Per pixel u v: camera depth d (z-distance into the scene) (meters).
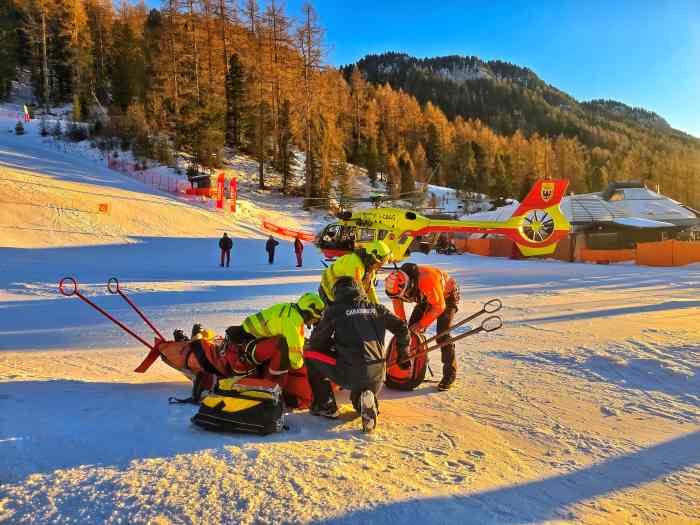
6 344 7.28
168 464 2.96
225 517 2.36
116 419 3.78
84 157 46.66
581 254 31.77
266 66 62.50
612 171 111.94
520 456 3.41
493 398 4.82
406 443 3.60
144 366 4.75
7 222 25.17
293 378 4.46
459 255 38.69
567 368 5.89
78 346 7.20
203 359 4.43
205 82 62.81
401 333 4.35
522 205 24.38
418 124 108.50
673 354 6.39
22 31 77.50
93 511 2.39
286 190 52.91
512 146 112.00
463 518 2.47
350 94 88.88
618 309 10.77
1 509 2.38
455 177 92.25
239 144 63.03
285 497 2.59
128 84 62.66
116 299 12.38
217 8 66.12
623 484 3.00
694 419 4.21
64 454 3.05
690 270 23.61
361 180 72.62
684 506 2.73
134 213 31.61
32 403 4.09
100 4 81.62
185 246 28.06
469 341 7.52
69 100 74.31
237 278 18.72
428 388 5.22
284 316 4.17
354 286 4.31
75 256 22.75
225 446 3.29
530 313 10.28
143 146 48.94
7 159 36.06
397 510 2.50
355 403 4.13
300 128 56.94
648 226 35.16
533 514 2.56
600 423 4.12
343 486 2.76
